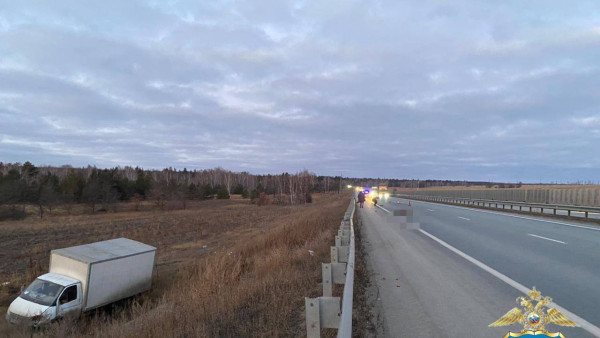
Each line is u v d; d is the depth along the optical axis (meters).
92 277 13.67
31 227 45.19
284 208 74.44
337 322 3.76
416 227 20.12
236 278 10.84
